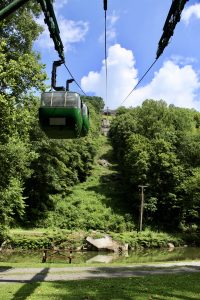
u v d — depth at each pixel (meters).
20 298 15.84
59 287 18.72
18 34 40.09
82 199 82.94
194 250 59.75
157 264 31.44
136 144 90.25
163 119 104.38
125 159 93.94
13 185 36.41
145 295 17.17
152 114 107.06
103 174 103.88
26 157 35.78
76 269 26.58
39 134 66.75
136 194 80.62
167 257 48.41
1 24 33.28
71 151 92.69
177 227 78.88
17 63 29.66
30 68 29.88
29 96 30.16
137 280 21.61
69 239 57.06
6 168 31.62
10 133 28.30
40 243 54.09
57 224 70.75
